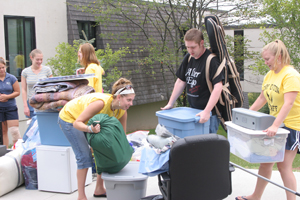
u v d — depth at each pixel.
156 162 2.39
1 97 5.17
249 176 3.95
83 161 3.11
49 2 9.30
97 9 10.34
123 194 2.93
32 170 3.72
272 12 9.16
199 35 3.00
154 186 3.71
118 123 2.90
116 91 2.91
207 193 2.31
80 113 3.00
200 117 2.86
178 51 11.66
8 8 8.35
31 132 4.14
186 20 12.21
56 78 3.41
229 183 2.42
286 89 2.58
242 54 12.08
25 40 8.83
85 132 3.08
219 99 3.09
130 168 3.19
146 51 12.19
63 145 3.57
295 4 8.74
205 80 3.10
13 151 3.87
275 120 2.48
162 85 12.62
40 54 5.08
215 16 3.15
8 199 3.45
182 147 2.20
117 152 2.84
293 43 9.02
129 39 11.25
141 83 11.87
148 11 11.81
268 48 2.71
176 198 2.27
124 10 11.01
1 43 8.25
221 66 2.98
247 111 2.66
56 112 3.48
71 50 7.41
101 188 3.41
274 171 4.11
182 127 2.84
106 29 10.95
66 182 3.54
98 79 3.87
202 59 3.10
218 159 2.30
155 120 13.91
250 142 2.47
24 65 8.84
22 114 8.66
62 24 9.70
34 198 3.47
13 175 3.66
